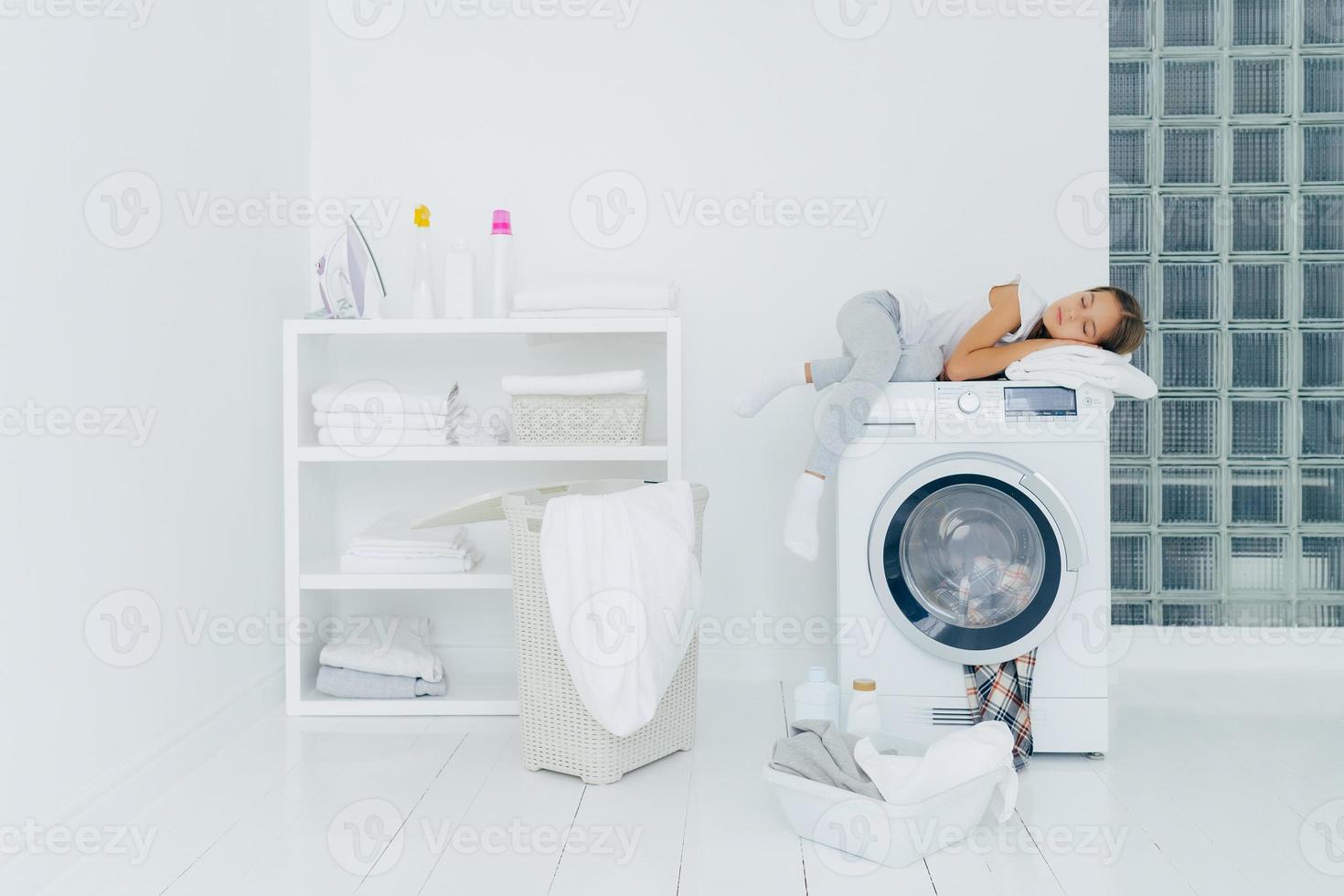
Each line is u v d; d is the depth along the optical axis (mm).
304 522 2686
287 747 2354
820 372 2498
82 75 1855
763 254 2928
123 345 1978
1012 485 2197
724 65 2926
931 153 2908
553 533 2020
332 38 2959
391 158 2961
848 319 2383
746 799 2031
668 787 2096
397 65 2953
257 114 2600
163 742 2092
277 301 2723
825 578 2941
